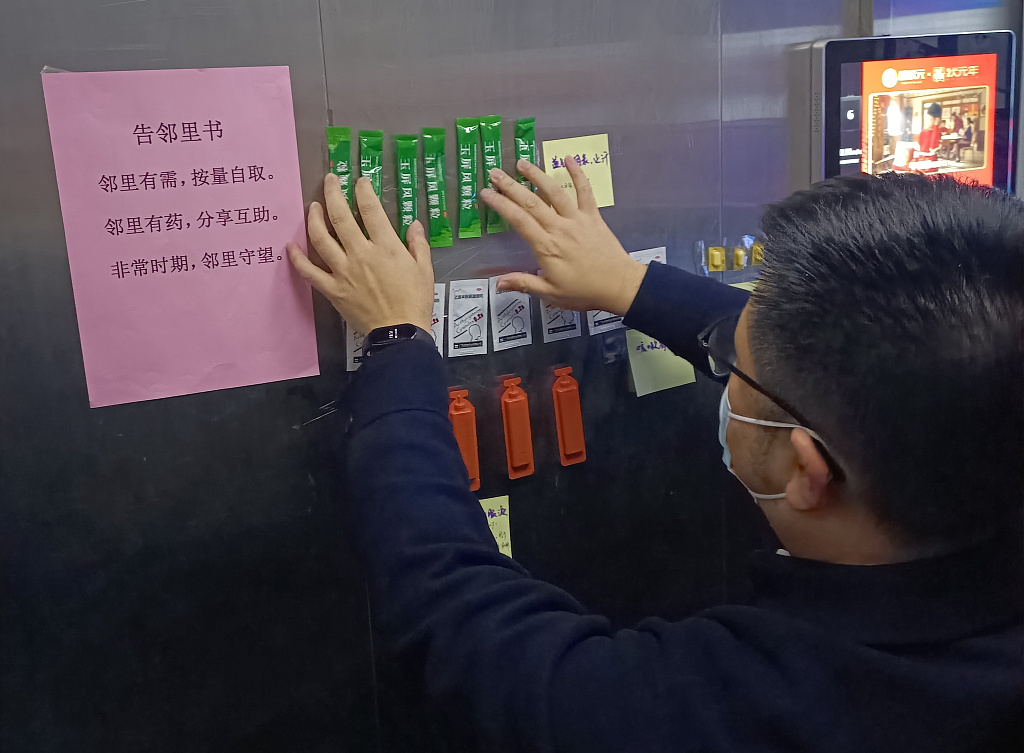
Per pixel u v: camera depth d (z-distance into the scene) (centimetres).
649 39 98
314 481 86
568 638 56
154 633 81
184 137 76
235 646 84
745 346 58
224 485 82
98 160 73
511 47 90
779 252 55
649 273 90
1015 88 115
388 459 65
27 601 76
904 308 47
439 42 86
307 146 81
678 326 88
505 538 97
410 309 76
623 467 104
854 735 49
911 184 57
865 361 47
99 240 74
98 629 78
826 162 104
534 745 53
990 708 48
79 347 75
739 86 104
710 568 112
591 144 96
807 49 104
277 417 83
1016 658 50
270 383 83
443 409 70
